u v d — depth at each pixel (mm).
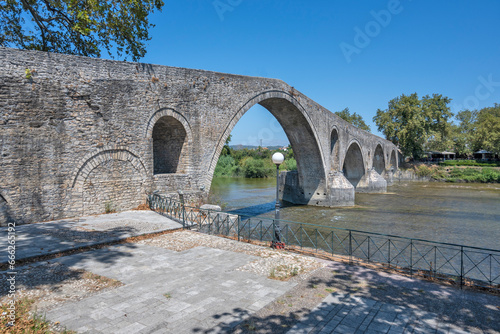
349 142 38562
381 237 19359
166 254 9250
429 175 66812
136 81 15422
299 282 7355
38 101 12695
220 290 6766
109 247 9773
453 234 20547
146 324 5258
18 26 18391
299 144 30969
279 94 23641
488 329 5359
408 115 63188
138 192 15734
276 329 5238
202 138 18094
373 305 6207
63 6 17969
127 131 15180
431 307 6168
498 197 39625
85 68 13867
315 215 26766
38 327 4980
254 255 9391
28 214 12492
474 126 78312
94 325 5176
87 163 14008
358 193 44938
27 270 7621
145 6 18062
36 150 12688
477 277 12438
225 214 14688
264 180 63438
